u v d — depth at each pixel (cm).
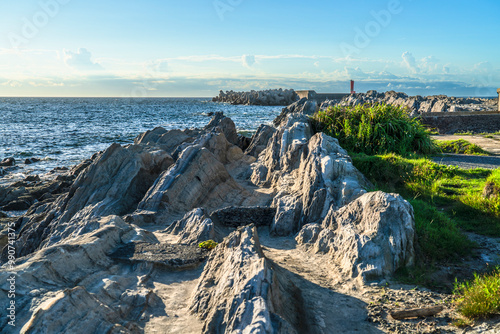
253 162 2408
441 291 699
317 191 1124
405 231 802
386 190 1307
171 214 1286
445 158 1870
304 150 1526
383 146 1895
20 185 2434
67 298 532
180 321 595
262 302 530
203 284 671
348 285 736
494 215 1038
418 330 581
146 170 1580
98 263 740
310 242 980
